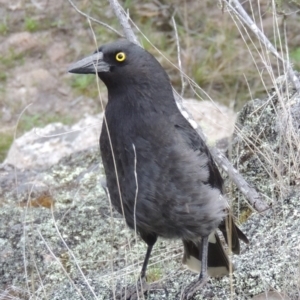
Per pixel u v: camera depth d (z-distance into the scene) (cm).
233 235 906
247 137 1110
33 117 1777
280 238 946
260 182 1096
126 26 1149
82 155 1365
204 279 895
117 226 1128
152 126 880
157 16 1895
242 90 1662
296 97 1134
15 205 1227
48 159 1427
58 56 1895
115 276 962
